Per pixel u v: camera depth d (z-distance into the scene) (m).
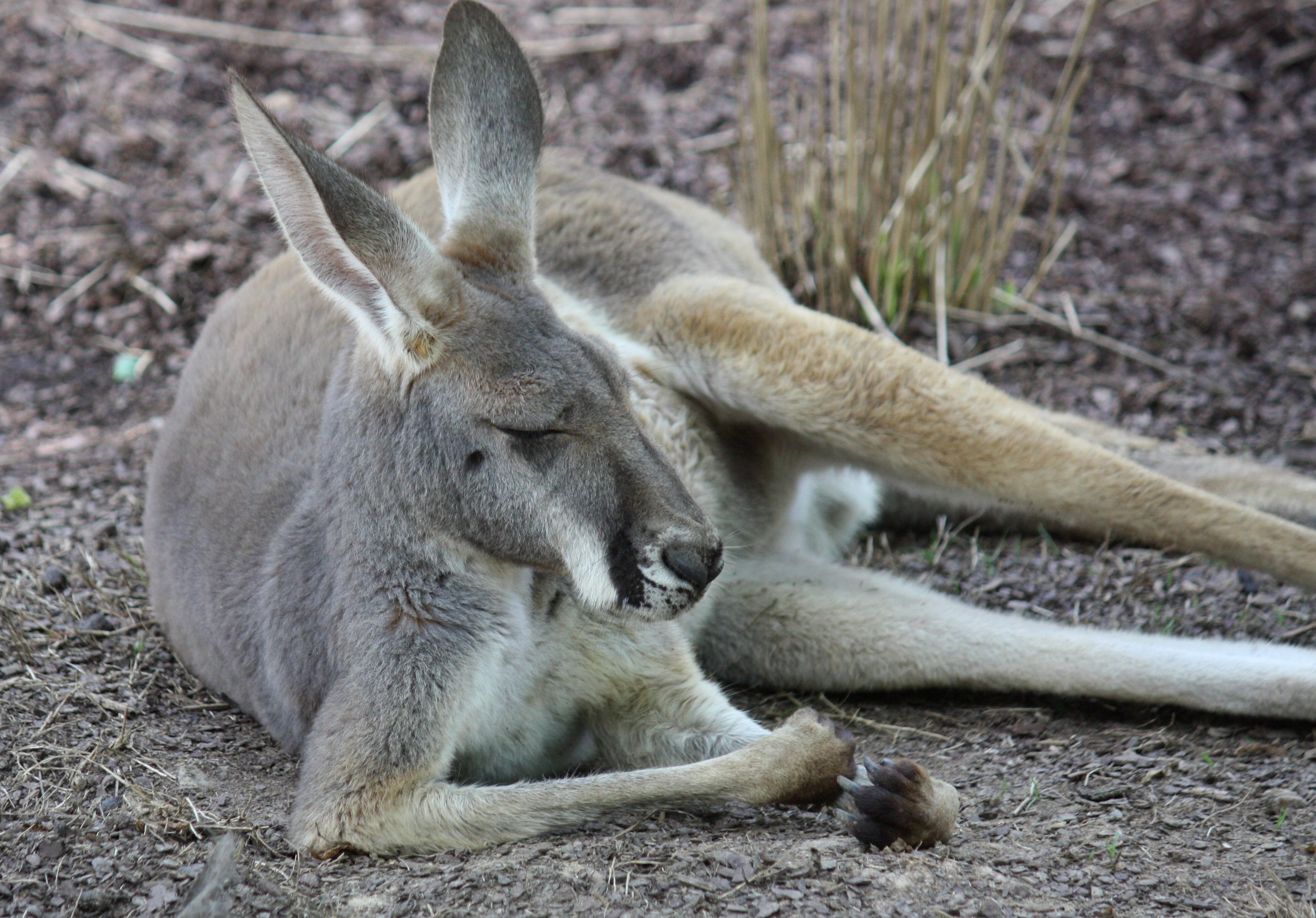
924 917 5.95
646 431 7.14
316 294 9.40
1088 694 8.65
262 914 6.00
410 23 18.33
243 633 8.09
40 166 15.73
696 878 6.21
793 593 9.23
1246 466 10.02
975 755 8.26
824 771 7.11
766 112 13.21
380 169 15.50
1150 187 15.48
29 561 10.10
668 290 9.92
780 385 9.42
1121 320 13.39
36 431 12.65
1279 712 8.24
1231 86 16.98
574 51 17.64
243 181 15.42
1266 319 13.41
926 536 11.24
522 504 6.92
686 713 7.95
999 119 16.19
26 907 6.15
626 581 6.80
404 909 6.05
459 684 7.11
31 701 8.11
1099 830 7.01
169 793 7.22
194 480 8.98
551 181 10.64
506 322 7.02
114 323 14.06
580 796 6.87
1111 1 18.28
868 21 12.68
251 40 17.70
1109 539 9.52
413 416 7.09
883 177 13.00
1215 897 6.30
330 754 6.93
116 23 17.89
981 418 9.10
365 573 7.18
